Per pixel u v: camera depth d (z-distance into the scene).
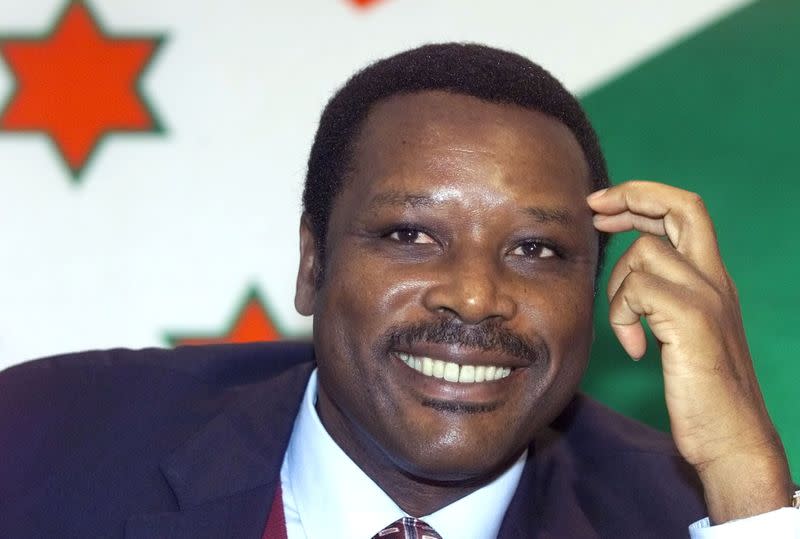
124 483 4.31
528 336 3.85
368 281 3.85
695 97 6.85
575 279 3.97
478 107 3.93
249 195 6.64
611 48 6.80
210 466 4.34
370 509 4.18
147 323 6.61
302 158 6.64
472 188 3.78
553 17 6.75
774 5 6.82
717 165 6.84
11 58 6.61
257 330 6.63
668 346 4.13
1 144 6.59
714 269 4.19
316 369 4.68
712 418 4.12
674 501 4.55
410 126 3.91
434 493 4.15
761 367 6.80
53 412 4.54
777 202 6.84
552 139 3.98
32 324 6.57
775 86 6.82
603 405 5.20
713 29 6.82
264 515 4.27
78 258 6.60
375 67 4.32
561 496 4.52
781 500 4.07
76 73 6.62
